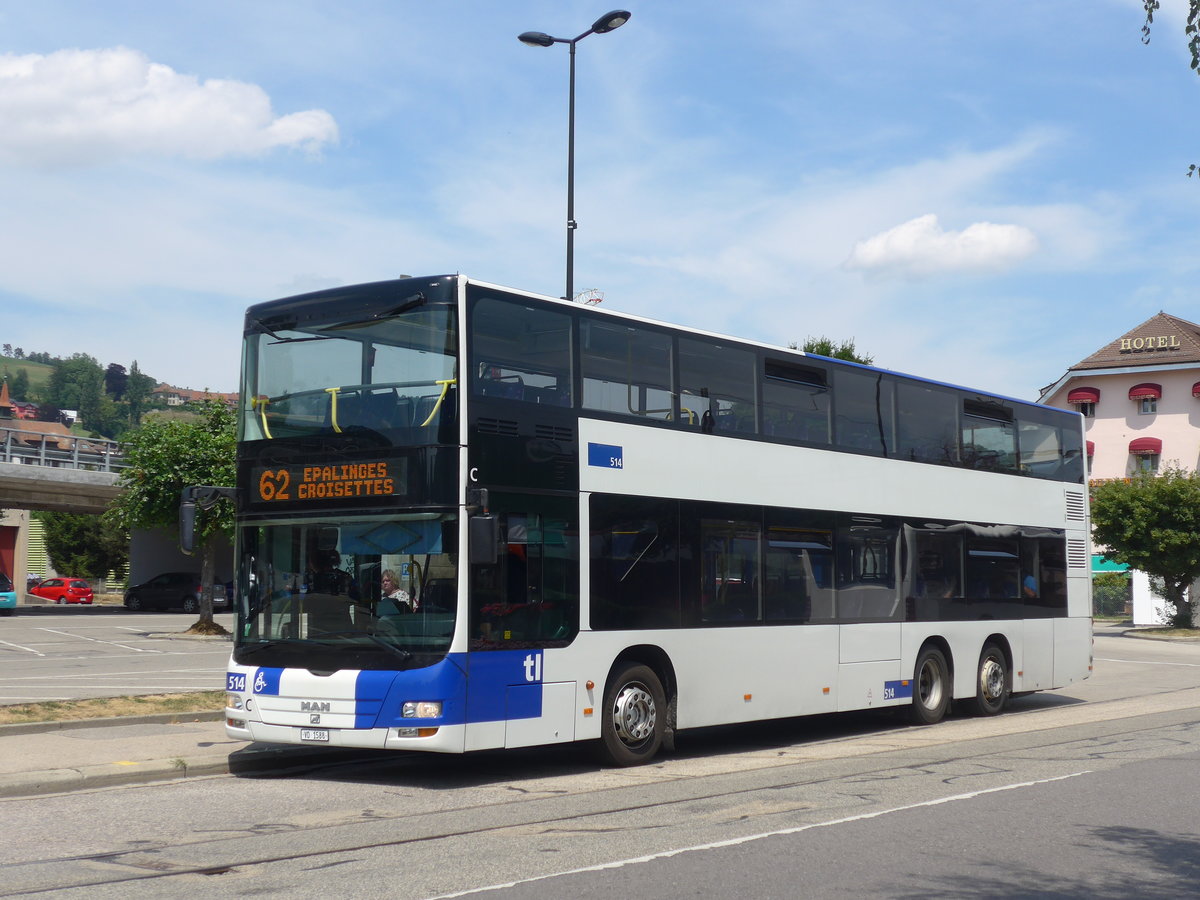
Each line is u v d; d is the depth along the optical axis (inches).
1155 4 380.2
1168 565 1775.3
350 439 447.8
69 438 2050.9
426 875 293.9
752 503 554.9
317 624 442.9
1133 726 662.5
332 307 462.0
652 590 500.7
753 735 629.9
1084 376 2479.1
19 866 304.3
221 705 610.5
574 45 865.5
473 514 431.5
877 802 405.7
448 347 438.0
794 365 592.1
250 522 466.0
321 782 451.2
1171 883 295.4
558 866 305.0
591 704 471.2
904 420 662.5
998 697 719.7
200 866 304.3
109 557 2938.0
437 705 419.2
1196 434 2396.7
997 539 727.7
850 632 604.7
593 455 482.6
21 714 558.9
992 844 338.6
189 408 1448.1
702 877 294.0
